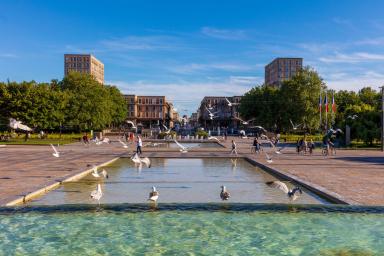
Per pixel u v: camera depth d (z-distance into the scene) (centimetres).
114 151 4169
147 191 1680
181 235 991
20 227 1046
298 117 7738
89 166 2398
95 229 1031
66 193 1611
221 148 4850
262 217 1148
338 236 993
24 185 1678
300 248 909
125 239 959
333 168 2448
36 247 905
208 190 1712
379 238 980
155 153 3856
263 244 934
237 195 1598
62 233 1001
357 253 883
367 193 1495
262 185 1864
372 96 9856
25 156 3397
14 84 7244
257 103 10650
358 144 5594
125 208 1205
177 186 1823
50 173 2127
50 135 7706
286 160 3069
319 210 1201
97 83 10044
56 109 7512
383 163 2833
